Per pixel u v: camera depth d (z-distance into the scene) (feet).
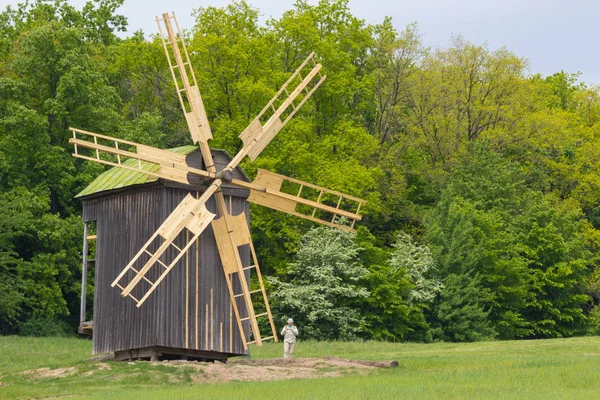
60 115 203.92
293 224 217.77
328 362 123.65
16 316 202.90
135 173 122.42
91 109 207.92
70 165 206.08
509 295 217.56
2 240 191.52
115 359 121.60
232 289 122.52
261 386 98.89
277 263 217.36
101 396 94.27
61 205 210.38
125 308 119.14
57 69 207.41
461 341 207.21
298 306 198.29
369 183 219.61
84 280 128.36
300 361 125.29
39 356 142.61
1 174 202.28
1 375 118.52
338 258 207.62
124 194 122.01
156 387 104.58
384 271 209.87
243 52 218.59
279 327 203.00
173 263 115.34
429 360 131.85
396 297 204.44
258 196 128.26
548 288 224.12
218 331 120.47
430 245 221.87
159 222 117.91
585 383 99.60
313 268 204.74
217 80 221.25
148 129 214.48
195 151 123.13
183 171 119.34
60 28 210.18
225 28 223.92
